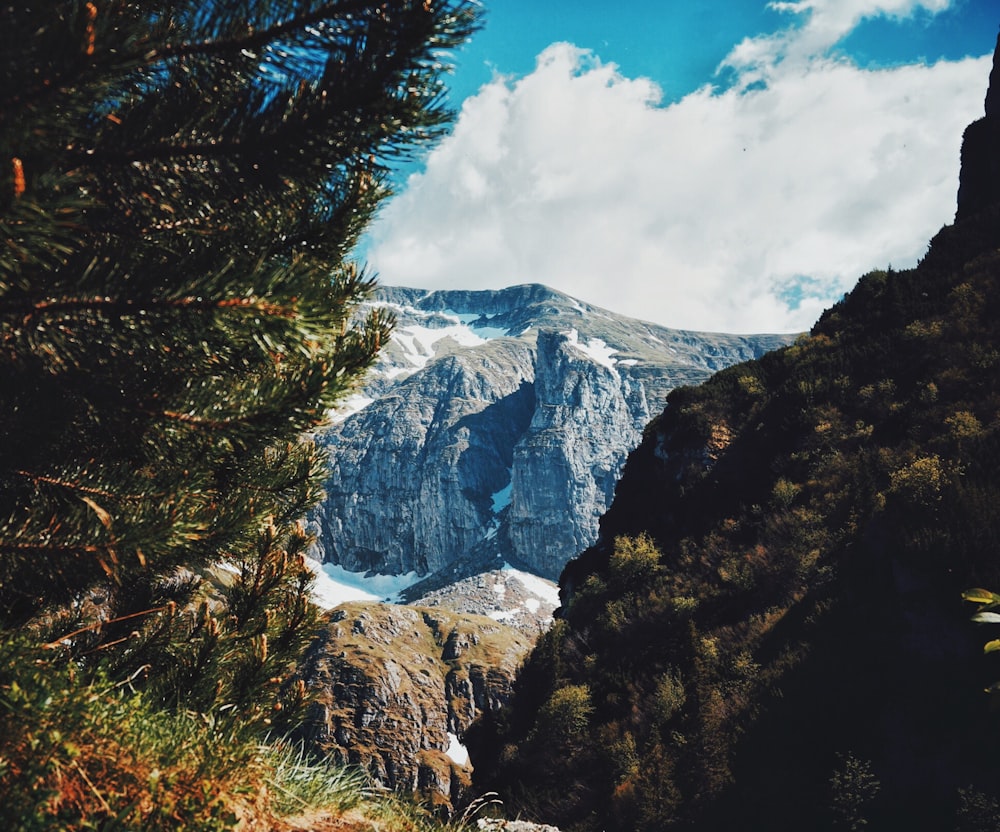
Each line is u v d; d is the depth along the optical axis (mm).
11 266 2709
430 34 3115
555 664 64188
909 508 48125
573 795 47031
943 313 70688
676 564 67688
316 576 5543
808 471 65062
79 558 3271
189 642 4855
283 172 3324
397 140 3383
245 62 3289
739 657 48281
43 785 2719
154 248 3457
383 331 4129
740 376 84938
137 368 3484
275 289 3271
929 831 33062
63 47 2555
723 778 40312
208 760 3352
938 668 39156
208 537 4477
